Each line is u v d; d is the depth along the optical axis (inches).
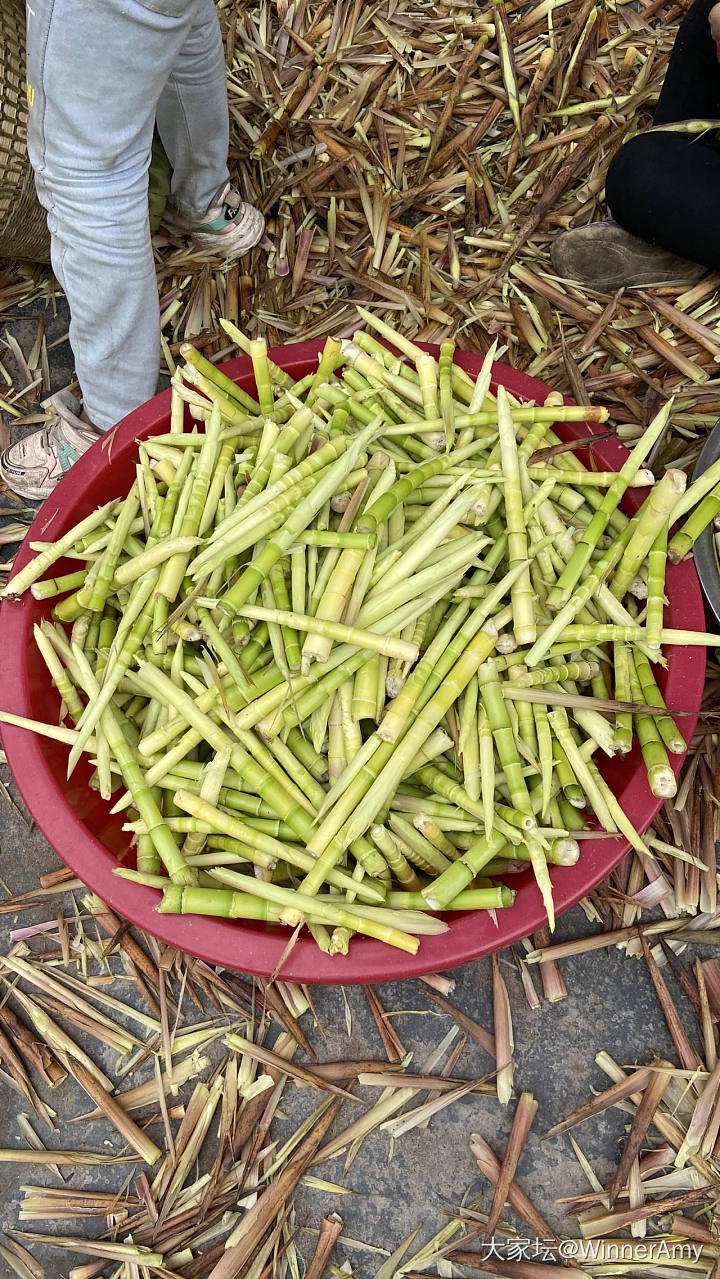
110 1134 53.0
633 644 49.5
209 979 55.2
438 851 47.6
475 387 54.6
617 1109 52.4
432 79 81.5
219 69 60.7
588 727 48.5
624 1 83.3
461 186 78.2
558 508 55.0
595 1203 50.2
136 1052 54.5
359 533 47.0
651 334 70.4
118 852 50.2
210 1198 50.0
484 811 44.5
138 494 54.4
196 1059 53.9
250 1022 54.2
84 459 55.0
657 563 49.8
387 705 49.9
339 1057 53.7
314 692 46.3
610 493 50.9
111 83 46.2
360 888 44.3
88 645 53.9
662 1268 48.8
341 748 47.3
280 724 45.4
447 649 47.5
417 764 47.6
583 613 51.2
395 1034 53.7
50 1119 53.4
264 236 77.6
